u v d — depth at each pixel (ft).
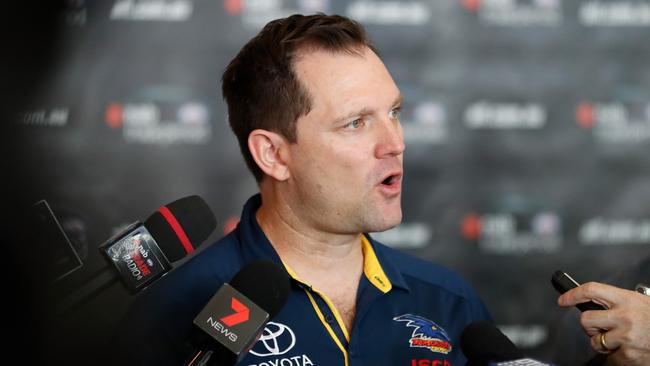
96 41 13.16
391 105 6.41
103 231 12.96
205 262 6.95
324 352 6.40
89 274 5.16
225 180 13.65
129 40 13.25
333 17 6.63
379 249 7.23
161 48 13.37
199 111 13.52
